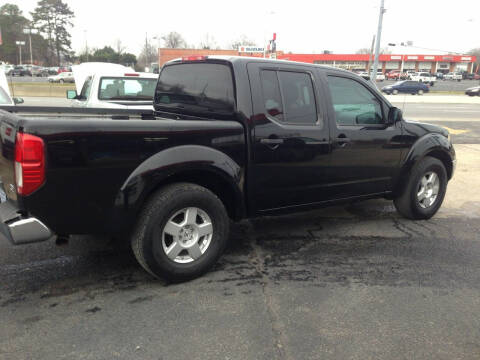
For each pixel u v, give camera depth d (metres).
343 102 4.26
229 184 3.53
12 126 2.73
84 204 2.90
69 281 3.42
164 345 2.61
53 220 2.84
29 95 26.83
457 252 4.19
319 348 2.61
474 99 32.78
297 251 4.15
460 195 6.45
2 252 3.94
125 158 2.98
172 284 3.41
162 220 3.19
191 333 2.74
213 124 3.38
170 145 3.18
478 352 2.62
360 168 4.41
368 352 2.59
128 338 2.67
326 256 4.04
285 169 3.84
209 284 3.42
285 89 3.82
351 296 3.26
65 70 71.25
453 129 13.99
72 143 2.77
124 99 8.47
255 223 5.01
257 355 2.53
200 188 3.38
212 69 3.79
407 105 25.64
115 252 4.01
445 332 2.82
